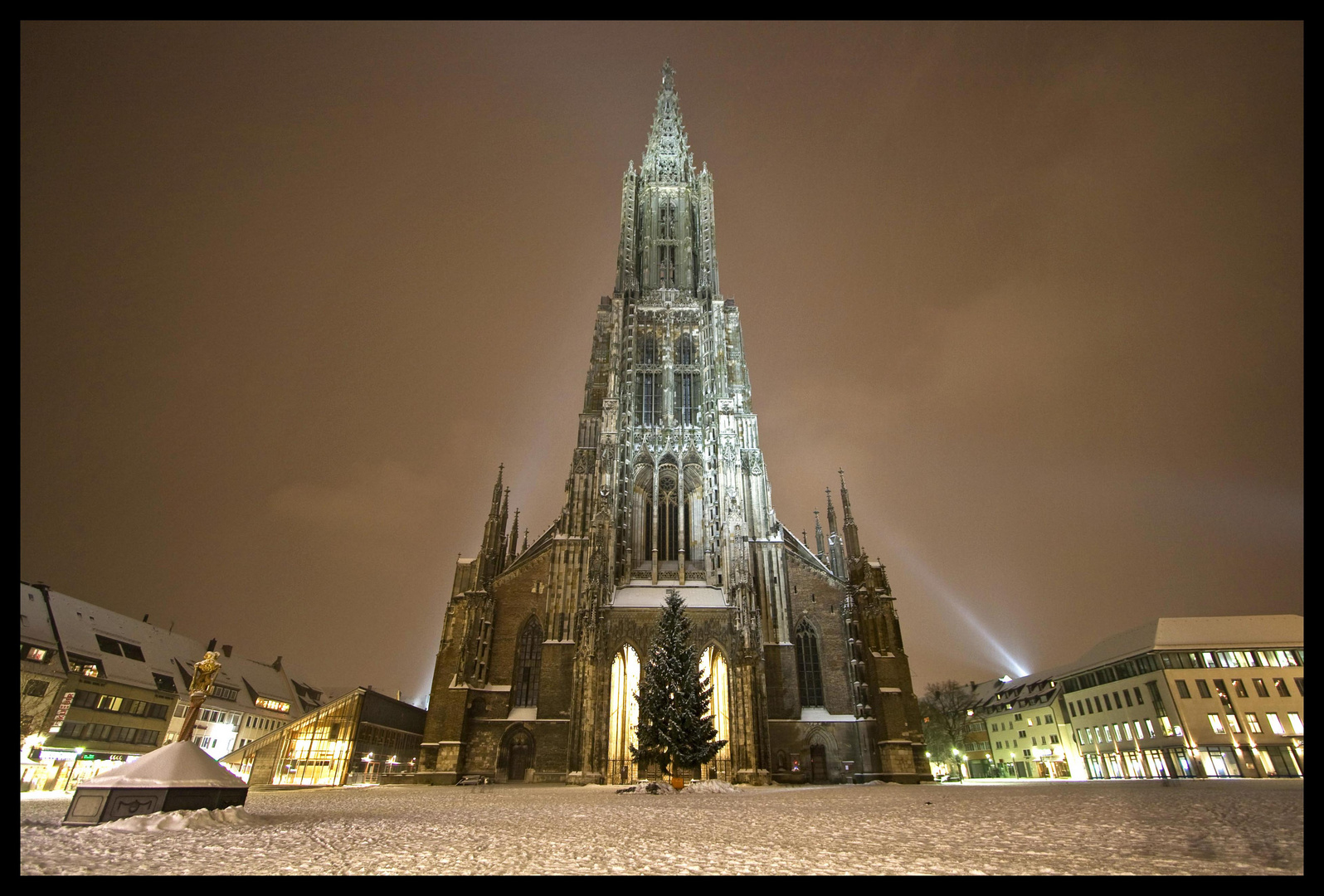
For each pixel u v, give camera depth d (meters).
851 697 59.47
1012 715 114.94
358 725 59.88
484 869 11.95
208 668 21.34
